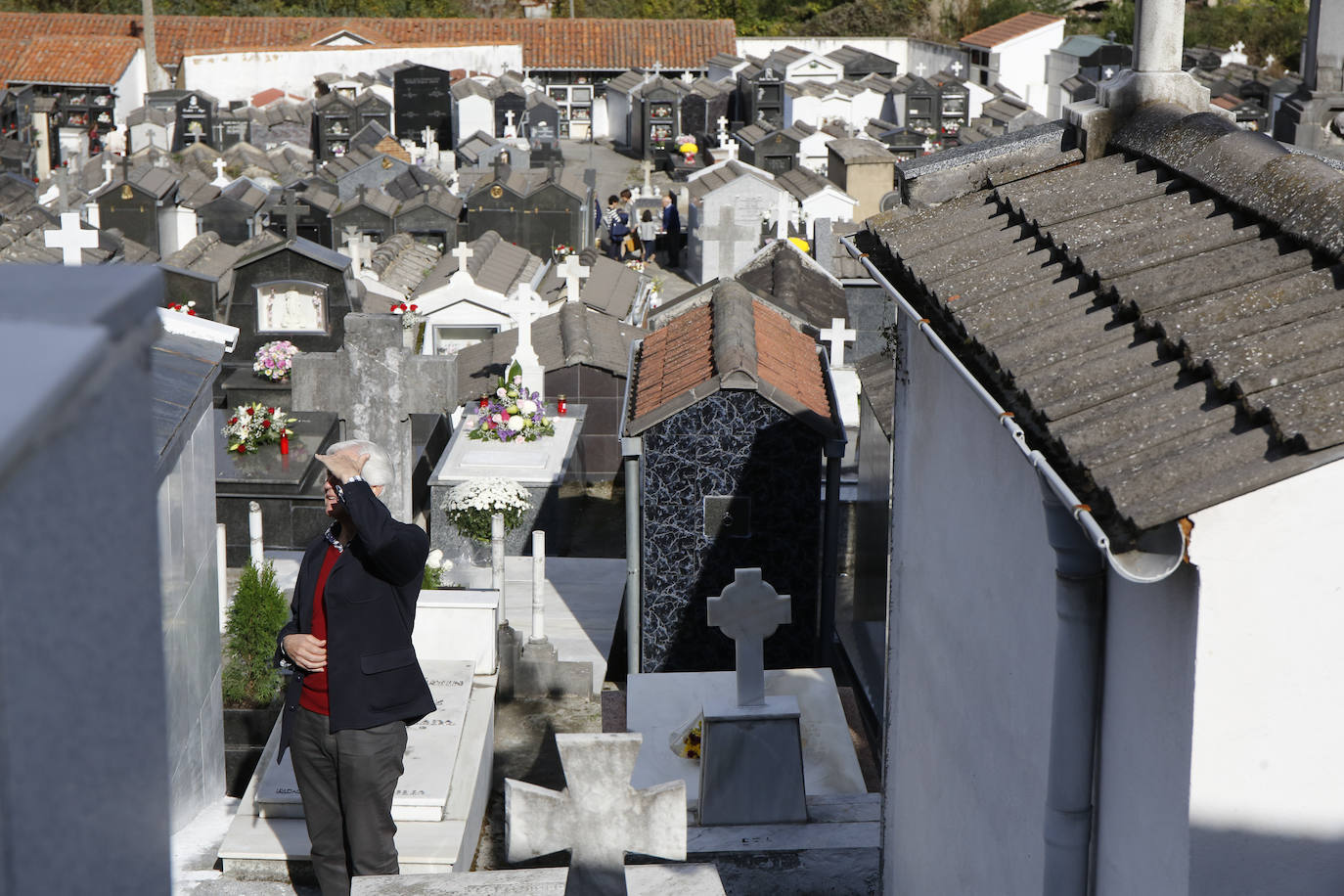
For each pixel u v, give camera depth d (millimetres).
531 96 45844
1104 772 3494
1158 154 4422
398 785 6348
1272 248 3582
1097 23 59656
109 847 984
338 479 5035
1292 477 2674
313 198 28219
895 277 4730
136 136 40406
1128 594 3279
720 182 29344
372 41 50031
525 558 13250
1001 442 4273
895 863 6031
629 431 10383
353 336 13367
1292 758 2824
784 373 11070
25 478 853
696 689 8922
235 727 8258
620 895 3633
